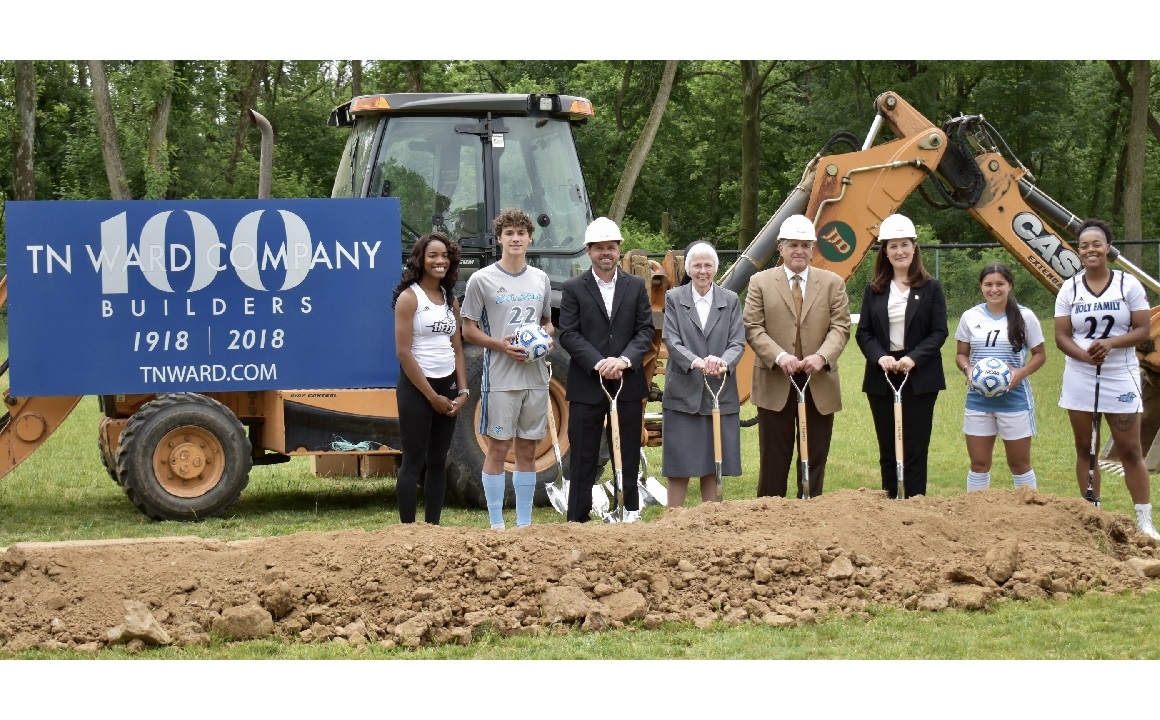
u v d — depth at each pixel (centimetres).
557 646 564
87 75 4047
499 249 1022
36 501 1048
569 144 1047
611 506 932
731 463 812
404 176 1018
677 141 4325
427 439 756
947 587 642
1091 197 4334
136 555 618
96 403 1859
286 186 3534
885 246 833
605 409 796
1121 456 824
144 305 943
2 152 3597
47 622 573
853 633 579
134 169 3328
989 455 820
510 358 782
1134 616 604
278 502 1038
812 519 688
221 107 3844
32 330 930
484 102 1020
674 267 1055
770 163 4381
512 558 621
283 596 591
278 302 960
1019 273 2719
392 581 601
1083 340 822
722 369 780
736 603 618
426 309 745
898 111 1086
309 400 973
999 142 1108
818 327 820
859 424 1552
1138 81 2869
